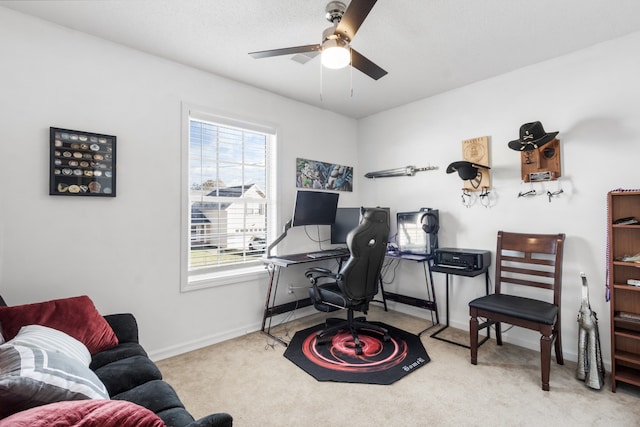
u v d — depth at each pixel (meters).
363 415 1.81
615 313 2.13
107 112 2.28
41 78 2.03
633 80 2.20
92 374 1.18
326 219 3.45
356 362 2.43
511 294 2.81
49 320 1.60
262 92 3.19
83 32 2.18
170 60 2.58
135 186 2.40
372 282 2.72
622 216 2.17
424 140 3.46
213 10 1.94
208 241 2.92
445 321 3.28
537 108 2.64
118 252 2.32
